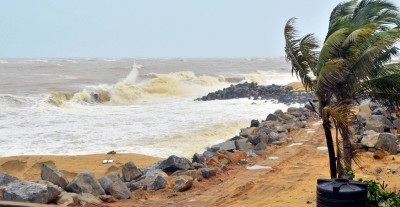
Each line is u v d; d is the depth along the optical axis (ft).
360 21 41.29
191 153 71.15
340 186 28.27
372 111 79.87
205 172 50.08
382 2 42.04
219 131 89.15
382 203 33.58
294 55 39.75
